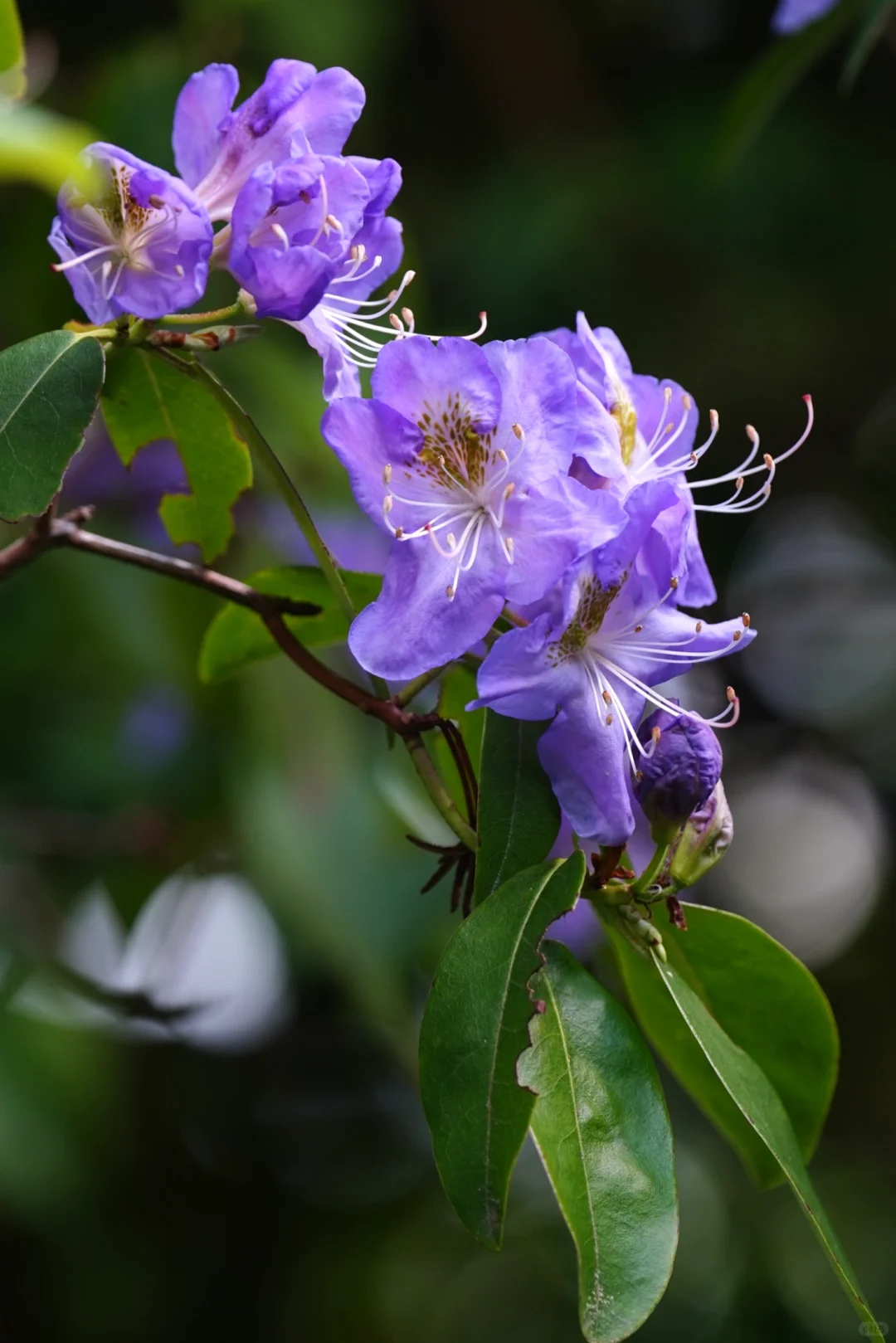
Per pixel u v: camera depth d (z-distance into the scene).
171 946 3.46
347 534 3.21
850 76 2.49
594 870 1.67
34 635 3.43
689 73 4.77
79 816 3.44
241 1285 4.07
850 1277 1.53
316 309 1.71
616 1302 1.42
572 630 1.60
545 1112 1.50
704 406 4.77
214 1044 4.02
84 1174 3.19
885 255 4.51
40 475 1.58
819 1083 1.85
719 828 1.65
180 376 1.89
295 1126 4.25
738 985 1.84
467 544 1.60
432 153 4.76
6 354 1.61
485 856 1.60
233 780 3.15
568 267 4.38
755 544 5.30
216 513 2.07
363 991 3.02
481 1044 1.51
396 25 4.07
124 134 2.96
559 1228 4.29
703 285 4.53
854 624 5.45
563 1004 1.56
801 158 4.46
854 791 5.43
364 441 1.61
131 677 3.43
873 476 5.02
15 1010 3.15
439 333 4.36
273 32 3.59
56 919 3.34
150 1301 3.85
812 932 5.29
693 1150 4.43
